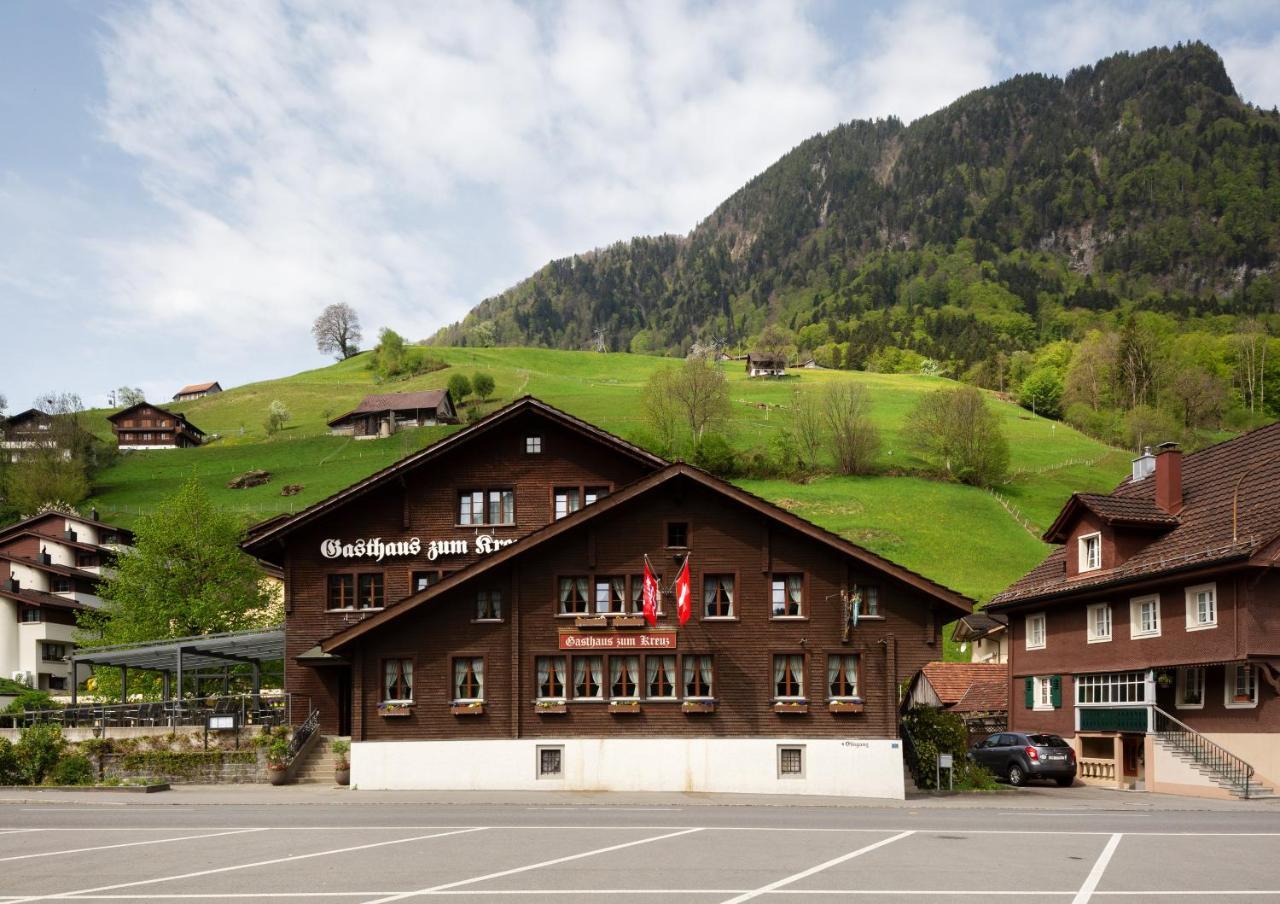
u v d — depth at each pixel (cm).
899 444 13412
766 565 3325
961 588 8650
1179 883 1557
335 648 3334
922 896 1429
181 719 4012
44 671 8281
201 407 18488
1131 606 3956
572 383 18812
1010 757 3850
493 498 3981
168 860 1723
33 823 2283
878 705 3262
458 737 3294
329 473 12638
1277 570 3403
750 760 3238
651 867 1648
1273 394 18238
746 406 15875
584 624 3306
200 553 5819
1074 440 14462
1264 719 3375
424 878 1544
